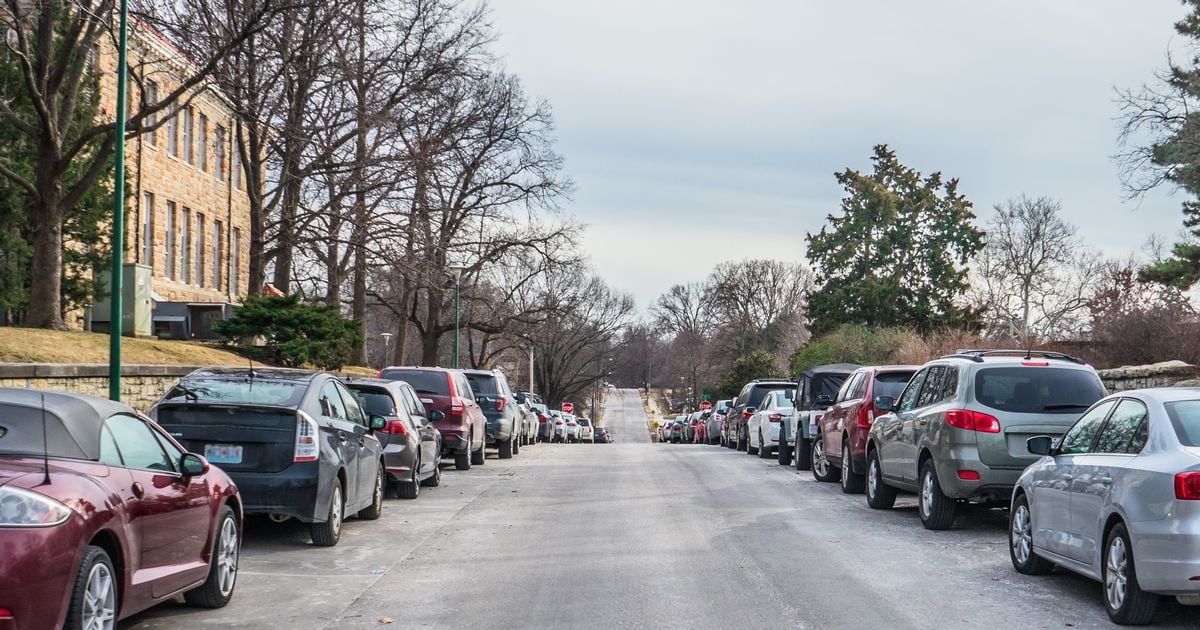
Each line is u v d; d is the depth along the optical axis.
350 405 13.02
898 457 14.13
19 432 6.55
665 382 145.88
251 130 33.56
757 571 10.05
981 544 11.94
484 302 52.72
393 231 35.69
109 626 6.45
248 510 10.77
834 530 12.93
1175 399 8.19
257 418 10.95
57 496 6.02
